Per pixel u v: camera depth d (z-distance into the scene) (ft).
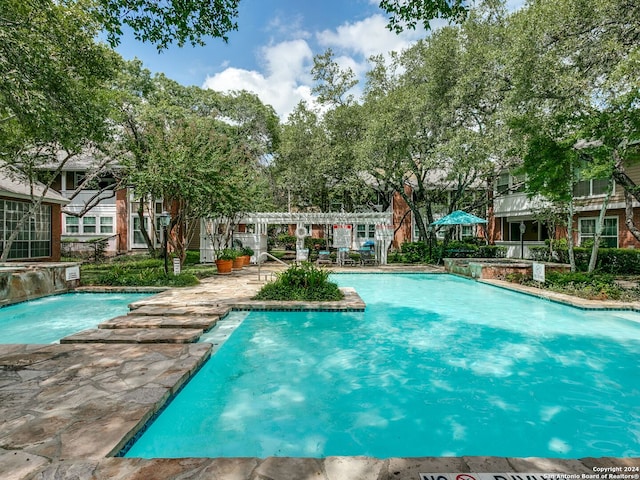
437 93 48.83
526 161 32.42
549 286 32.65
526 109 31.24
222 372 15.35
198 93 73.00
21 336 20.17
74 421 8.96
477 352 18.02
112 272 34.88
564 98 28.43
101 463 7.26
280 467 7.26
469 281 42.63
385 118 49.42
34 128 28.30
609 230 49.14
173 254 53.67
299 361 16.61
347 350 18.15
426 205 65.57
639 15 25.68
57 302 28.91
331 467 7.29
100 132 34.99
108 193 72.59
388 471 7.15
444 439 10.57
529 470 7.21
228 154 45.73
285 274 29.12
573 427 11.23
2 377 11.87
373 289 37.68
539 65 28.43
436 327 22.45
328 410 12.22
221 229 61.67
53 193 51.90
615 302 26.27
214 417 11.70
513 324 23.27
